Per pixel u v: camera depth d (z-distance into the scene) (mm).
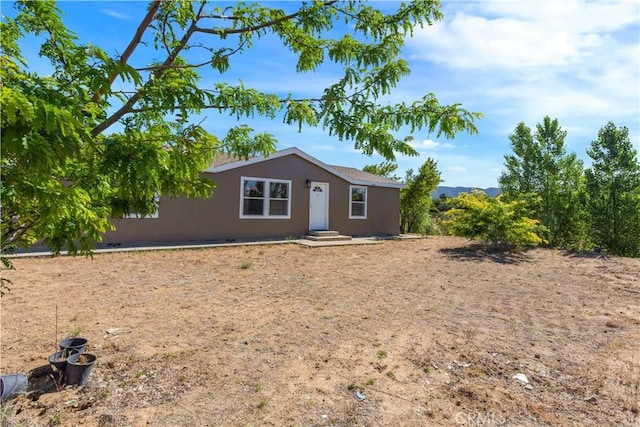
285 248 12359
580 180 14211
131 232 11469
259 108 2352
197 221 12633
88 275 7422
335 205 16344
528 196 13055
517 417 2865
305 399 3047
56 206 1657
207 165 2428
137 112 2123
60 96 1384
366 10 2361
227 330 4574
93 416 2738
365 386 3289
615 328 4996
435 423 2760
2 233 2000
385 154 2240
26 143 1227
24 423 2604
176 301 5797
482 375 3562
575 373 3637
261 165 14000
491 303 6176
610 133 12891
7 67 1400
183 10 2242
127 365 3566
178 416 2764
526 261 10727
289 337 4398
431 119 2213
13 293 5941
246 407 2906
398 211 18906
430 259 10719
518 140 15344
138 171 1784
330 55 2465
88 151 1754
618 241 12773
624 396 3205
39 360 3600
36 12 1914
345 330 4680
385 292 6730
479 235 12328
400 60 2312
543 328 4953
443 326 4934
